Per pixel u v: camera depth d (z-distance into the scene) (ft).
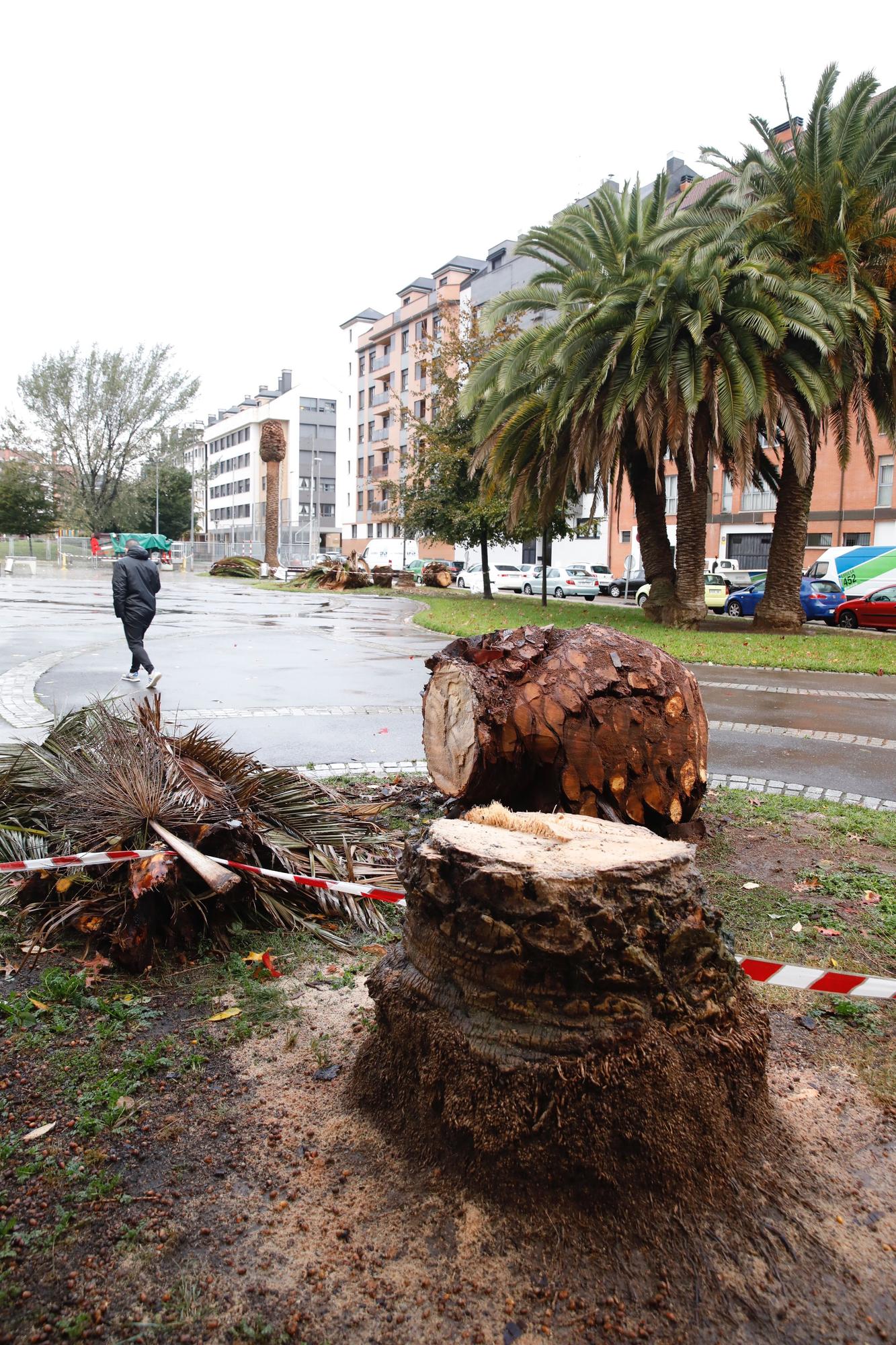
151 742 15.38
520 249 72.95
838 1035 10.49
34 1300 6.72
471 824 8.62
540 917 7.22
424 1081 7.91
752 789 22.65
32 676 38.37
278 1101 9.09
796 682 43.37
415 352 241.35
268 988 11.55
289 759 24.40
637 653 15.25
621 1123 7.24
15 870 12.40
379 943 12.98
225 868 11.82
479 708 14.62
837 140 61.57
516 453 72.38
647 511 75.20
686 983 7.72
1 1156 8.19
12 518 211.20
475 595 117.50
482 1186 7.52
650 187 171.01
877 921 13.78
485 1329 6.46
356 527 287.69
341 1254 7.11
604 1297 6.71
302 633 59.47
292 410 338.95
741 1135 7.98
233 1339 6.40
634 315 60.80
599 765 14.53
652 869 7.51
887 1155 8.31
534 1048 7.31
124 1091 9.21
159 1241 7.26
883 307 60.59
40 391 197.16
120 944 11.79
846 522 139.54
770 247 61.87
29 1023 10.50
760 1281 6.84
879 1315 6.59
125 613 36.76
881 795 22.34
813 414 63.93
